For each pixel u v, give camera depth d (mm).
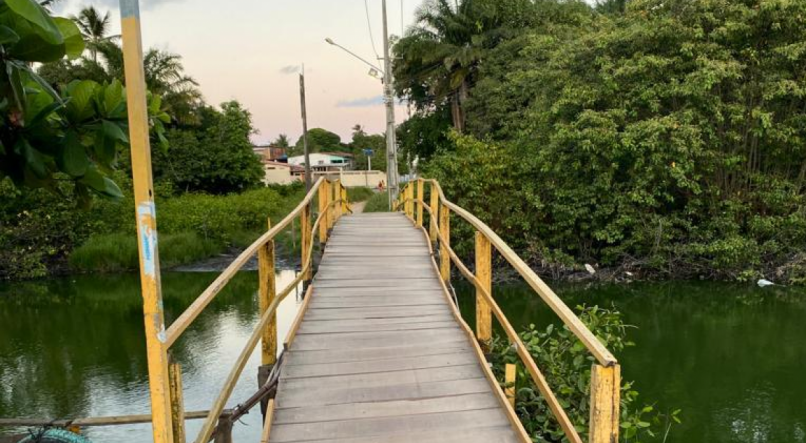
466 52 22438
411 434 2896
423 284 5590
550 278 14391
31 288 16734
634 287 13219
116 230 21125
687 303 11680
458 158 15367
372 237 7855
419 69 25391
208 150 31406
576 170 13953
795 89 11758
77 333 11531
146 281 1646
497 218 15172
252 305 13336
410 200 9578
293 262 19562
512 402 3396
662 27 12727
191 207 23125
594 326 4320
